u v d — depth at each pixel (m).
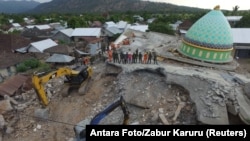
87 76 19.72
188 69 20.78
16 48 45.66
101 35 62.78
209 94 15.31
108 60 22.38
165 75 18.09
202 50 24.27
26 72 32.78
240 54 38.94
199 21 25.00
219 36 23.94
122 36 37.81
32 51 45.06
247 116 13.67
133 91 17.34
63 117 17.69
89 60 26.62
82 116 17.19
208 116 13.71
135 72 19.30
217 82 16.56
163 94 16.73
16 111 19.03
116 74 20.62
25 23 92.38
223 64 24.69
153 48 29.38
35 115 18.02
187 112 14.84
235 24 60.12
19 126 17.41
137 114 15.72
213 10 24.92
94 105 17.86
